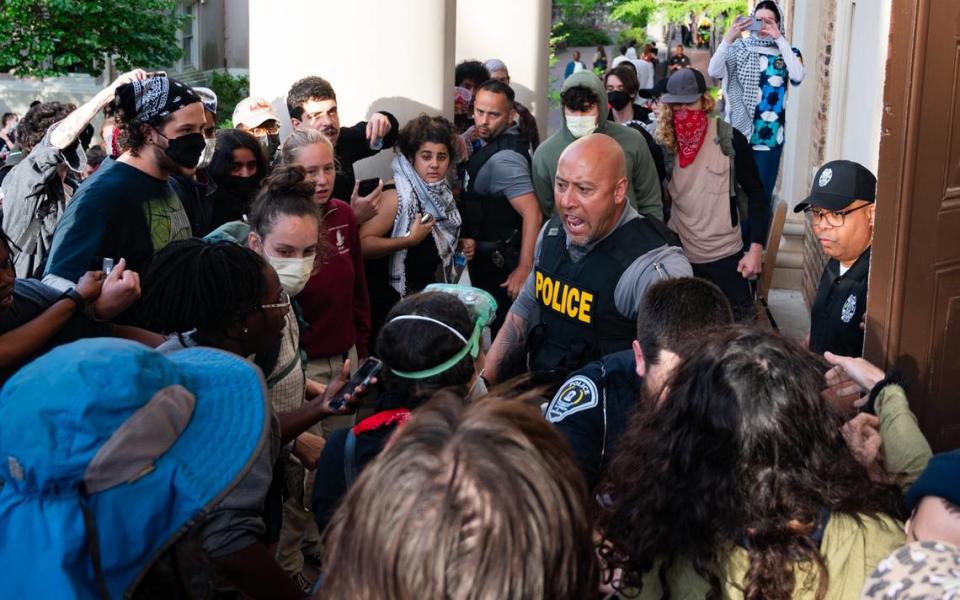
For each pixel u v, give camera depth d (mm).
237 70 24391
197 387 1954
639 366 2684
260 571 2189
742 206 6211
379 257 4910
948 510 1882
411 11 5289
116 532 1735
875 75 5289
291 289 3361
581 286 3619
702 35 25781
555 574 1382
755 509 1931
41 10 15711
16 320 2926
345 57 5305
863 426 2590
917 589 1709
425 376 2584
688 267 3590
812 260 7598
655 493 2021
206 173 4355
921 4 3336
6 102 17922
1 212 4500
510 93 5594
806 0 8945
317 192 4215
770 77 8133
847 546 1924
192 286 2689
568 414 2836
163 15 17641
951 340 3695
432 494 1354
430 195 5012
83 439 1705
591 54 37062
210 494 1809
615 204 3594
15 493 1729
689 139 5781
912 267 3562
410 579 1336
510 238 5543
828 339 3975
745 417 1942
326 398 2941
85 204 3404
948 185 3551
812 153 8859
